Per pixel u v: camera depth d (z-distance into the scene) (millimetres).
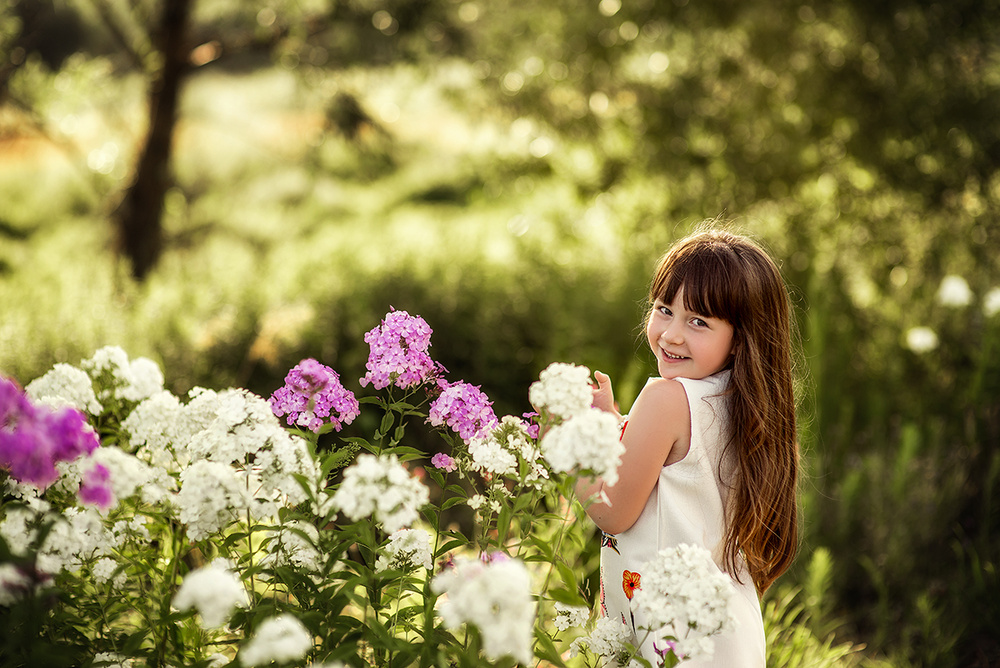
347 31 7660
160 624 1390
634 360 3957
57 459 1388
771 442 1732
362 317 5426
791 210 6660
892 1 6137
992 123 6285
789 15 6320
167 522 1701
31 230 12328
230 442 1459
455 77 7289
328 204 12211
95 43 8680
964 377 4605
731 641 1665
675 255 1801
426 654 1311
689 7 6273
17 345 4105
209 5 8320
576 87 6676
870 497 3613
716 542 1695
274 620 1316
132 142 8656
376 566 1503
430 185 14203
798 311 5086
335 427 1620
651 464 1659
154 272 7797
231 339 5105
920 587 3297
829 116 6383
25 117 8078
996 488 3641
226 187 11578
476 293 5941
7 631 1298
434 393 1676
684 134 6340
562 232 7078
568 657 1886
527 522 1467
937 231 6609
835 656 2668
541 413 1522
